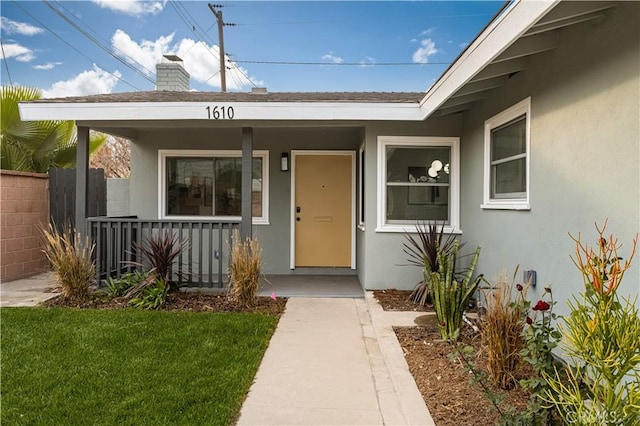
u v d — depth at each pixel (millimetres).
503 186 4855
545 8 2553
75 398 2852
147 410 2695
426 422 2475
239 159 7570
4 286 6383
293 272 7590
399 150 6184
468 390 2873
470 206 5734
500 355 2877
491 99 4973
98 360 3500
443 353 3582
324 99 5875
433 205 6199
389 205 6188
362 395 3006
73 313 4840
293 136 7535
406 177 6191
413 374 3166
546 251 3695
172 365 3410
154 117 5625
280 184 7602
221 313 4930
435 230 5449
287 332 4379
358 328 4543
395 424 2615
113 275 6059
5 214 6727
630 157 2643
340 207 7652
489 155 5078
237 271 5297
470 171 5730
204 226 6219
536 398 2342
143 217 7535
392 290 6035
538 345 2434
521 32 2865
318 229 7668
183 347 3812
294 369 3451
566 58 3373
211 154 7512
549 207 3645
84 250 5594
